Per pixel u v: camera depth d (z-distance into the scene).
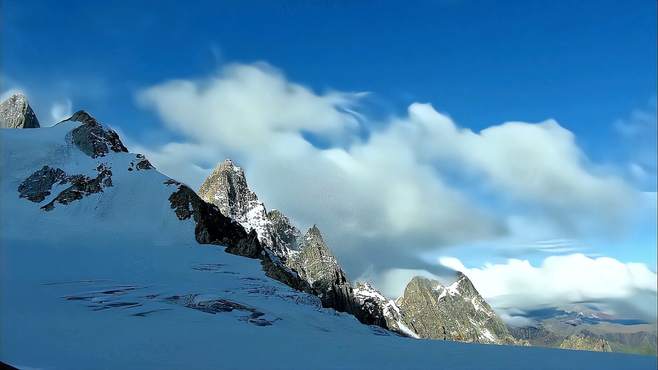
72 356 25.20
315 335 40.75
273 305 60.56
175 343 31.30
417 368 27.55
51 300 50.47
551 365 29.98
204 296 57.66
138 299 54.91
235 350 30.31
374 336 42.25
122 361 24.83
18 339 28.92
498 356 32.53
